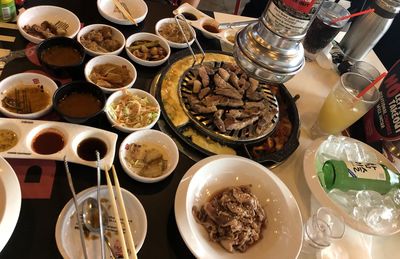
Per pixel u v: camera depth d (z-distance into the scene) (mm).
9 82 498
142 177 458
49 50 554
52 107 487
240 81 629
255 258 426
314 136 631
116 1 685
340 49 805
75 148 455
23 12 600
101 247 366
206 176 471
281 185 482
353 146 587
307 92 710
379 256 498
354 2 968
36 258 378
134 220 421
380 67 842
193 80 614
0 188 378
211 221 439
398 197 524
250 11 1092
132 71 585
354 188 514
